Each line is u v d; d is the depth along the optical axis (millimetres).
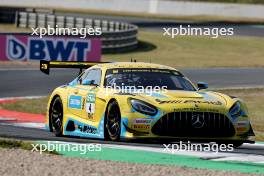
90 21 156000
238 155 37719
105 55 123500
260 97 80062
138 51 136125
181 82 41906
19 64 104250
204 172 30203
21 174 28672
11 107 66688
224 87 88938
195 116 37531
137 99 38000
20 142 37125
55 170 29656
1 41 102562
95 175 28641
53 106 46719
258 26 196875
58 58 102188
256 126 57000
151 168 30766
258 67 118375
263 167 33594
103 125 40094
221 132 38031
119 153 36406
